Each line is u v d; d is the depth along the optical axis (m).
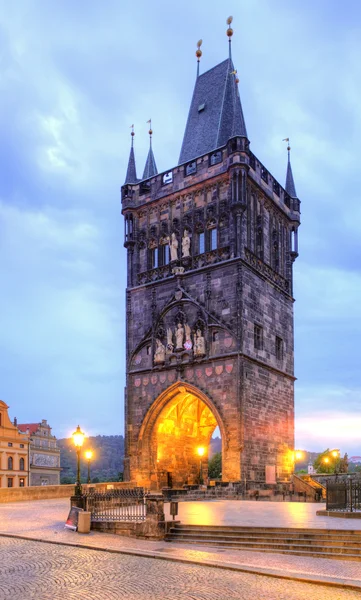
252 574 19.56
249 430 52.09
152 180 62.50
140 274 61.56
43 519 33.75
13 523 32.06
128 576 19.08
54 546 25.34
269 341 57.91
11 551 23.80
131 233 62.62
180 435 60.94
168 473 58.59
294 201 66.25
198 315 55.59
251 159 58.28
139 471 56.88
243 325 53.22
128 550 23.88
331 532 24.78
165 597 16.41
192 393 54.88
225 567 20.50
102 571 19.84
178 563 21.56
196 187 58.69
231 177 55.56
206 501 46.09
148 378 58.28
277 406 57.91
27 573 19.38
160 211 61.56
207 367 54.12
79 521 29.25
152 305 59.34
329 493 32.97
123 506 29.95
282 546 24.44
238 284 53.62
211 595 16.66
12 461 105.81
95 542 26.12
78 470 32.38
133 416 58.72
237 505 41.00
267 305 58.31
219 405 52.62
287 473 57.91
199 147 63.78
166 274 59.44
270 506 39.97
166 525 27.80
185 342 56.09
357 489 33.88
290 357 62.19
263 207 60.31
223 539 26.30
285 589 17.44
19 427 125.94
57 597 16.31
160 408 57.41
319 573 19.41
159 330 58.53
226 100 64.44
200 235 58.25
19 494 45.75
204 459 63.12
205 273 55.97
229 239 55.16
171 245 59.38
